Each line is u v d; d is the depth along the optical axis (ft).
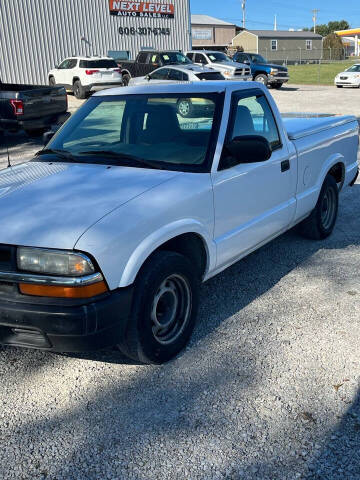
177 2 110.73
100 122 13.44
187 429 8.87
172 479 7.79
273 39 257.55
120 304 9.23
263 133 13.93
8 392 9.96
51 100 36.50
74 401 9.67
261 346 11.42
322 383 10.04
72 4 94.22
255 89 13.89
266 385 10.02
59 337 8.93
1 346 11.62
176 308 10.93
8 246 9.07
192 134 12.23
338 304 13.39
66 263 8.79
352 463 8.04
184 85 13.33
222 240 12.10
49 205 9.88
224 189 11.91
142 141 12.65
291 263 16.22
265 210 13.93
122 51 103.71
